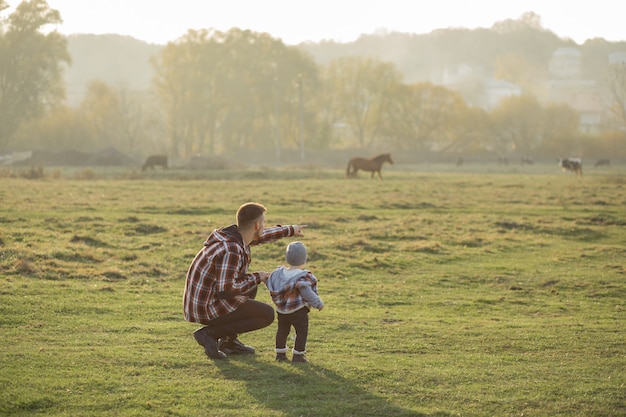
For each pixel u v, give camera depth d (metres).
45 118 87.00
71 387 6.34
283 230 7.58
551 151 98.38
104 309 9.86
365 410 5.98
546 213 25.25
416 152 95.06
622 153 98.50
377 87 101.81
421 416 5.89
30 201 23.30
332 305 10.98
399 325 9.52
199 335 7.31
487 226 21.58
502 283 13.59
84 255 13.85
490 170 64.94
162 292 11.42
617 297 12.58
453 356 7.86
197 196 28.09
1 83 76.19
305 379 6.74
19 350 7.45
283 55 96.00
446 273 14.38
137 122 90.50
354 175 45.19
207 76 91.81
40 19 75.81
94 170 53.59
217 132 97.81
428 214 24.39
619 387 6.75
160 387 6.41
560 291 12.98
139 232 17.78
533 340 8.74
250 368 7.06
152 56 92.94
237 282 7.05
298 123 96.50
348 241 17.27
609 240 20.17
